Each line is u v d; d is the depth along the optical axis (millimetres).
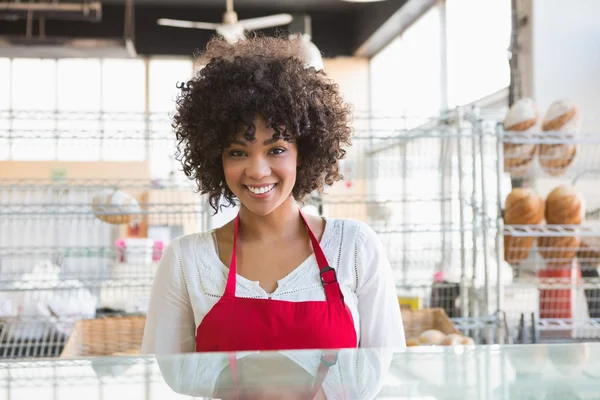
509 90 3871
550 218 2561
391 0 6637
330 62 8453
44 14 5137
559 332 2668
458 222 2900
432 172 3406
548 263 2660
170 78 8477
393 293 1118
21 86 8188
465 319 2568
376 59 8312
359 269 1068
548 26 3654
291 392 542
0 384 559
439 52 5992
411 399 533
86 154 7020
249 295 1021
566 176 2824
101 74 8336
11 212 2500
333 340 986
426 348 703
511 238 2600
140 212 2566
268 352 676
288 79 1011
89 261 2928
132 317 2697
